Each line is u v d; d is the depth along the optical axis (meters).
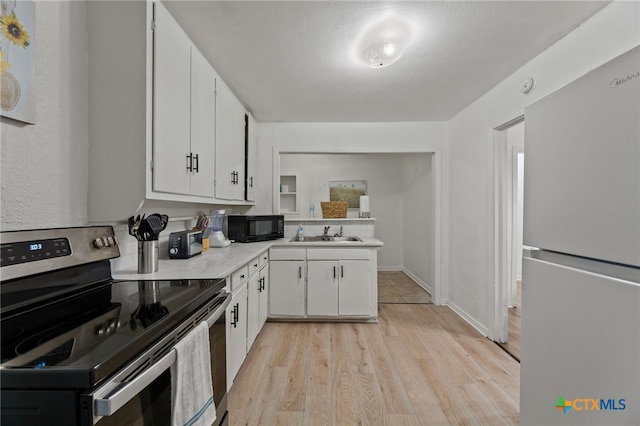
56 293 0.99
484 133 2.52
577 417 0.88
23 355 0.60
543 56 1.84
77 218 1.25
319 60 1.93
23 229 1.03
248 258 1.91
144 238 1.42
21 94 0.99
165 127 1.39
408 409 1.60
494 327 2.42
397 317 2.98
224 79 2.20
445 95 2.54
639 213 0.71
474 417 1.54
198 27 1.57
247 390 1.76
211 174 1.95
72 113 1.21
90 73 1.28
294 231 3.37
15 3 0.97
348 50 1.81
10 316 0.84
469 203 2.80
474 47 1.79
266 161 3.30
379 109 2.89
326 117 3.13
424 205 4.14
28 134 1.04
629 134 0.74
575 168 0.91
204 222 2.30
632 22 1.32
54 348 0.63
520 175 4.09
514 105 2.12
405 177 5.14
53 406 0.54
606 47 1.44
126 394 0.59
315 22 1.54
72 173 1.22
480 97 2.58
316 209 5.39
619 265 0.78
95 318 0.81
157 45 1.32
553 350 0.97
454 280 3.15
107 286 1.17
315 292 2.81
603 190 0.81
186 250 1.87
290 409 1.60
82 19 1.25
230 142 2.33
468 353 2.22
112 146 1.28
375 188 5.36
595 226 0.84
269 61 1.94
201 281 1.25
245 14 1.47
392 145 3.28
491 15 1.49
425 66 2.02
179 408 0.78
